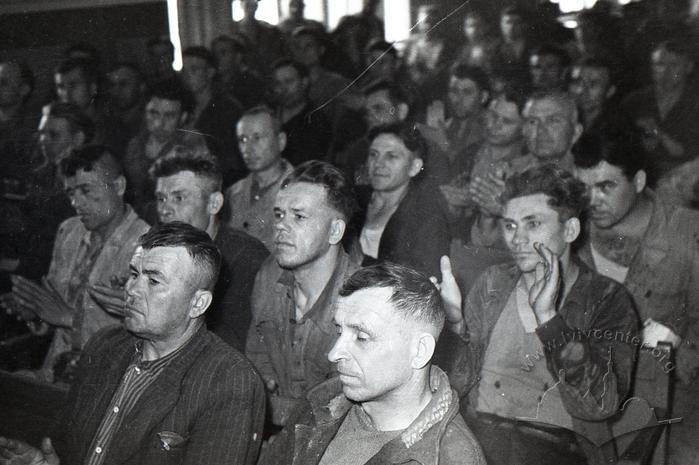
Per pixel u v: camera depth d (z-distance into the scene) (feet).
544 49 8.13
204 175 9.66
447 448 5.29
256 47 9.59
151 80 10.03
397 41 8.87
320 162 8.31
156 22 10.00
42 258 10.62
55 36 10.43
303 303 8.24
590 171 7.92
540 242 8.03
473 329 8.26
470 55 8.48
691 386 7.69
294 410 6.09
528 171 8.16
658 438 7.77
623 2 7.78
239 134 9.57
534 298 8.01
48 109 10.46
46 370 10.52
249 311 8.82
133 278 6.66
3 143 10.70
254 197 9.41
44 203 10.57
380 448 5.49
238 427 6.35
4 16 10.51
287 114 9.35
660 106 7.71
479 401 8.16
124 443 6.40
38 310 10.56
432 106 8.68
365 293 5.48
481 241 8.34
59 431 7.04
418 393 5.53
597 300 7.90
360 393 5.45
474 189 8.39
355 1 9.07
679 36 7.58
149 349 6.75
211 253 6.73
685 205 7.66
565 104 8.04
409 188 8.67
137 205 10.16
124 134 10.22
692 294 7.66
